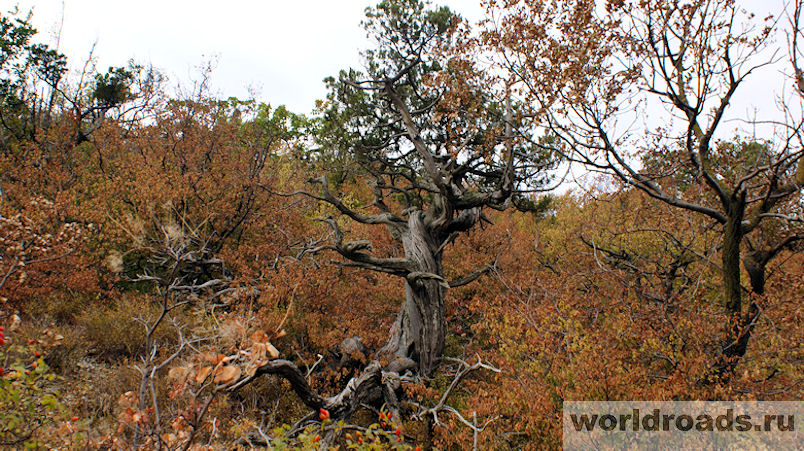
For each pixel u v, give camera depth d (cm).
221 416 650
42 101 1944
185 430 344
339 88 1202
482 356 987
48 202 884
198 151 1504
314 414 828
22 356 477
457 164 1135
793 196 768
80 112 1720
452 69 829
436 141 1166
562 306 697
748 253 736
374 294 1466
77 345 862
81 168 1495
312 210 1867
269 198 1499
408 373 1045
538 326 701
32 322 877
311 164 1905
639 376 557
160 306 1079
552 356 620
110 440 379
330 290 1180
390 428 841
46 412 427
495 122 963
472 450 697
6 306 797
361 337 1127
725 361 574
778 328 625
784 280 677
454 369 1141
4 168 1284
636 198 1127
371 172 1321
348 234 1736
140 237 643
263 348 308
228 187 1476
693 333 609
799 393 523
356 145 1223
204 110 1628
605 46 666
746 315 659
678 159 783
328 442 746
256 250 1370
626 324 659
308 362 1014
